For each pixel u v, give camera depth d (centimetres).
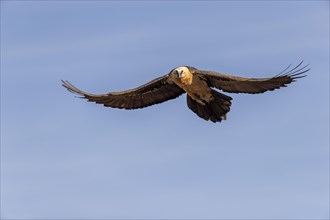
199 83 3297
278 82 3241
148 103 3403
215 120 3366
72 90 3347
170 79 3319
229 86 3297
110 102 3400
